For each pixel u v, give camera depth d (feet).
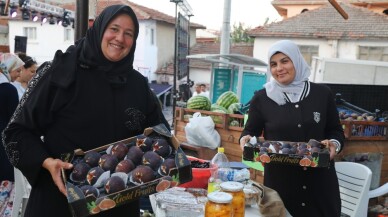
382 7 63.10
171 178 5.56
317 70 27.50
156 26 75.51
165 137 6.35
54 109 5.78
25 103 5.74
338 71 26.61
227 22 30.76
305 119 8.55
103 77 6.04
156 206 7.42
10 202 11.50
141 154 5.90
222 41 31.09
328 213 8.49
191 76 76.59
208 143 13.96
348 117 14.08
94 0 20.34
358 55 51.44
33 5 39.19
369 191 11.41
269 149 7.65
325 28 53.57
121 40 5.92
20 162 5.62
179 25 39.91
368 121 12.46
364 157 12.57
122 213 6.26
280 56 8.64
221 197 5.82
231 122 13.89
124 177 5.50
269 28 57.16
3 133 5.76
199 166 9.12
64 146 5.91
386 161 12.93
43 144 5.87
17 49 29.17
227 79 31.24
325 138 9.02
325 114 8.73
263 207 7.45
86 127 5.94
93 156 5.76
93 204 5.10
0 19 71.67
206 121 13.97
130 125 6.32
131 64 6.35
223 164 9.39
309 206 8.46
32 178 5.70
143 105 6.56
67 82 5.74
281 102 8.78
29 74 16.71
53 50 73.77
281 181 8.56
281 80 8.70
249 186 8.07
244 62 28.89
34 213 5.90
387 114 15.94
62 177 5.41
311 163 7.39
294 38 55.06
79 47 6.14
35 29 73.10
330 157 7.70
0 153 11.05
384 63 25.30
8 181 11.33
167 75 75.87
